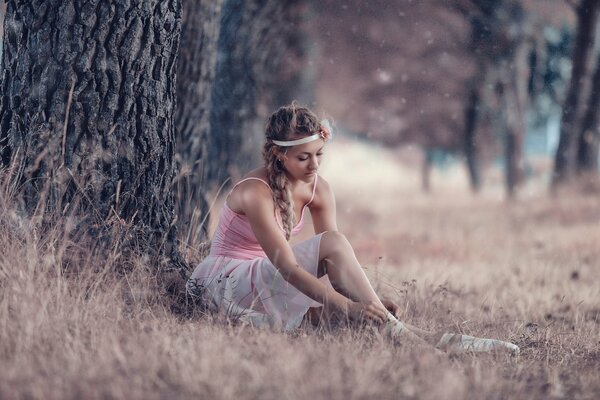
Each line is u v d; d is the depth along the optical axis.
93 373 3.96
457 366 4.60
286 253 5.21
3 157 6.04
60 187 5.80
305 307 5.22
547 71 30.61
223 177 11.80
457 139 34.94
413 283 7.32
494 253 12.35
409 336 4.96
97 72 5.95
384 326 5.02
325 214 5.82
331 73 25.95
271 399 3.79
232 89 12.16
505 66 27.80
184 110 8.20
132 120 6.07
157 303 5.52
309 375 4.05
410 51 25.94
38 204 5.49
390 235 15.34
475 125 32.41
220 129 12.05
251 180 5.39
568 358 5.27
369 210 22.14
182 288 5.87
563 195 20.42
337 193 29.47
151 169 6.16
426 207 24.69
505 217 18.67
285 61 13.01
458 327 5.74
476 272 9.88
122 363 4.11
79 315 4.73
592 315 7.32
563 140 23.08
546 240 13.37
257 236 5.32
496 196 29.05
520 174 28.73
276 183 5.37
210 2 8.36
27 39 5.97
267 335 4.85
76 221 5.81
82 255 5.63
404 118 32.72
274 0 12.38
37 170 5.86
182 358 4.16
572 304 7.65
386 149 42.19
